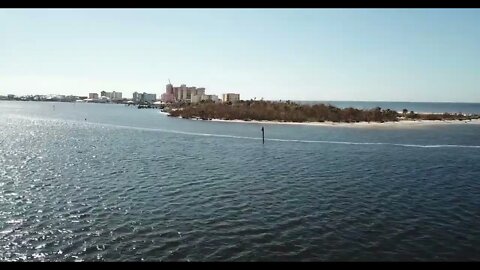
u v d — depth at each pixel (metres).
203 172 39.22
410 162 45.56
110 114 173.50
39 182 34.00
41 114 172.12
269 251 18.53
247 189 31.53
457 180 35.28
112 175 37.44
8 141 68.12
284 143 64.56
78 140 70.06
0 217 23.61
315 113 117.31
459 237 20.30
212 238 20.20
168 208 25.83
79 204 26.77
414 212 24.88
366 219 23.39
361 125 101.19
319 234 20.78
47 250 18.64
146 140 69.81
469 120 121.19
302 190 31.23
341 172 39.25
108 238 20.19
